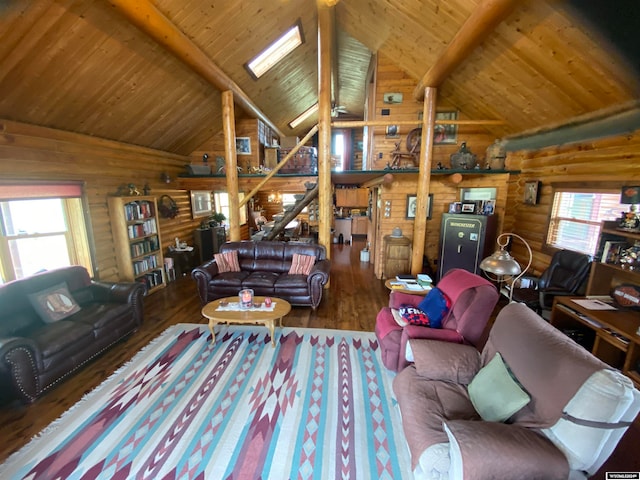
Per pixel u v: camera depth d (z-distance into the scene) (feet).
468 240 14.88
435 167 17.39
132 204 14.78
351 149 38.06
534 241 14.65
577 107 10.25
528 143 14.43
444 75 12.33
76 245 12.80
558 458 4.36
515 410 5.16
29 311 9.14
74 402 7.69
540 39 8.44
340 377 8.61
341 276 18.37
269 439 6.53
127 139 14.89
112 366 9.20
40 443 6.46
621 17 6.42
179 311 13.33
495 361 6.15
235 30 12.51
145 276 15.53
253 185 18.81
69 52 8.87
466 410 5.81
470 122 14.14
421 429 5.30
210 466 5.92
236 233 16.83
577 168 11.88
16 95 9.12
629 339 7.48
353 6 13.61
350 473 5.76
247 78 16.94
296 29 15.40
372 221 21.68
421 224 15.10
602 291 9.66
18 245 10.80
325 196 15.15
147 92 12.64
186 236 20.61
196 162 21.72
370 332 11.27
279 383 8.36
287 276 13.96
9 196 9.97
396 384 6.94
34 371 7.57
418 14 10.93
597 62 8.00
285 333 11.21
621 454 6.20
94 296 11.19
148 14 8.77
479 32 8.78
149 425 6.93
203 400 7.70
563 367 4.82
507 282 13.57
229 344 10.44
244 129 22.16
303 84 23.29
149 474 5.76
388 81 17.21
